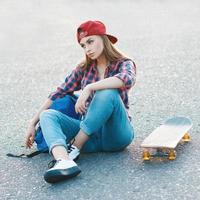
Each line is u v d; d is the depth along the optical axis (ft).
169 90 20.66
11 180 13.94
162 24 33.78
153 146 13.76
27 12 40.81
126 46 28.96
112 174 13.62
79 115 14.87
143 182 13.12
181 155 14.37
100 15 37.96
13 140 16.75
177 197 12.34
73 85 14.93
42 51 29.58
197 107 18.34
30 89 22.71
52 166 13.53
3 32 34.63
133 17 36.65
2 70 26.30
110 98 13.69
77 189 13.03
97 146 14.75
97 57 14.20
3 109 20.17
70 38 32.07
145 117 17.72
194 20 34.27
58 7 42.04
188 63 24.57
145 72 23.59
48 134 13.44
